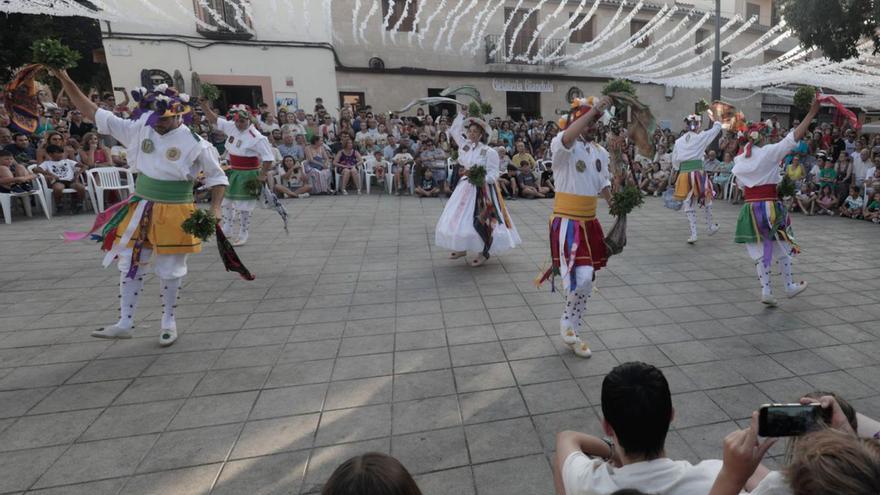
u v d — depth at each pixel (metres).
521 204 9.79
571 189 3.34
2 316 4.17
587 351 3.40
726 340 3.69
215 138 10.03
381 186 11.47
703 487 1.38
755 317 4.12
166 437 2.61
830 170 9.17
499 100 17.09
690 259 5.89
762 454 1.16
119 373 3.25
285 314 4.23
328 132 12.13
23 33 13.82
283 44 13.55
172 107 3.34
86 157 8.46
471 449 2.50
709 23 17.77
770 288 4.31
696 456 2.44
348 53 15.16
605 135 3.65
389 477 1.10
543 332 3.84
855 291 4.75
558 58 14.82
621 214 3.51
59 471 2.36
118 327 3.53
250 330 3.91
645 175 11.29
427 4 15.39
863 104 15.15
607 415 1.47
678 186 6.78
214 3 12.65
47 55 3.12
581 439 1.76
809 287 4.88
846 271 5.39
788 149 4.06
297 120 11.90
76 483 2.28
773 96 21.80
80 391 3.04
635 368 1.49
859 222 8.18
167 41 12.65
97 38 16.00
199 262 5.76
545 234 7.18
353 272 5.37
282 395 2.99
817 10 11.54
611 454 1.76
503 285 4.92
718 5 12.30
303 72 13.92
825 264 5.68
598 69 16.09
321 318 4.14
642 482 1.40
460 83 16.47
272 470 2.36
